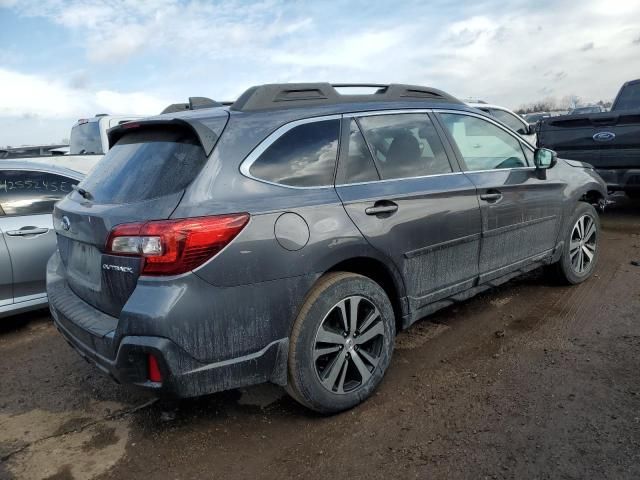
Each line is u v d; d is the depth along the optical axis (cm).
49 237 466
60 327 306
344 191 301
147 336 238
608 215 843
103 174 310
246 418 305
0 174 461
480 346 378
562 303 450
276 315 266
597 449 253
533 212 423
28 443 292
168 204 249
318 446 273
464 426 280
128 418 314
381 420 293
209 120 275
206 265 245
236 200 259
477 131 404
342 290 289
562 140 788
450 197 350
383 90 362
